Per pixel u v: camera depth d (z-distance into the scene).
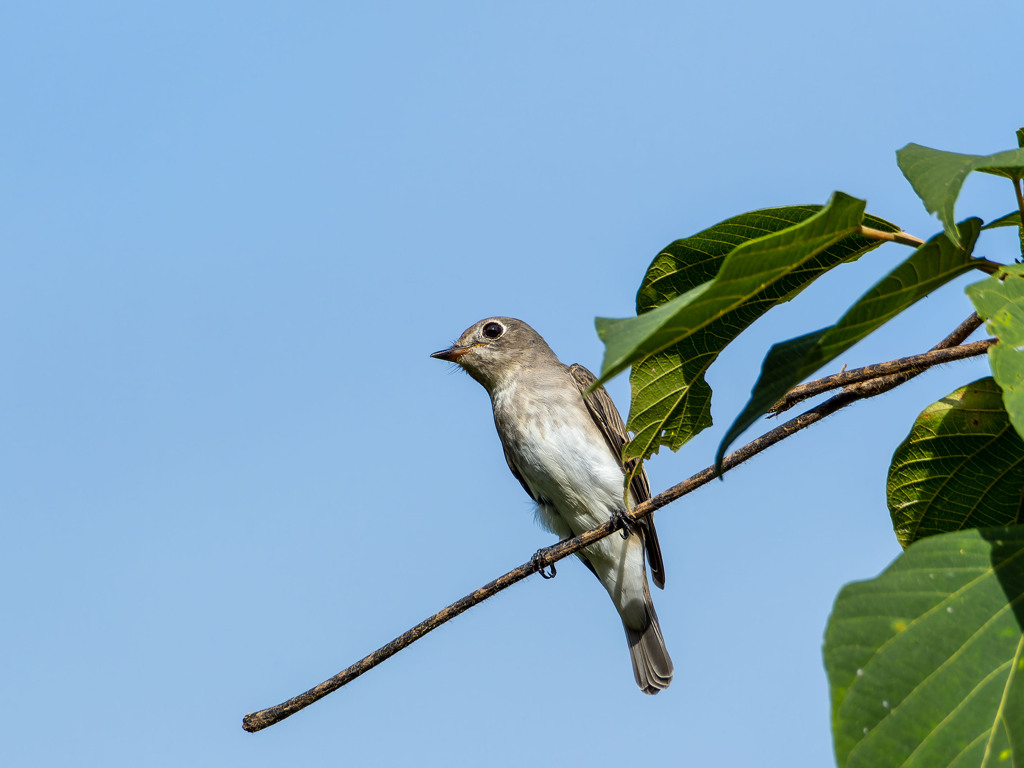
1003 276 4.32
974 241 4.57
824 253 5.73
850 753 3.68
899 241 5.24
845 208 4.33
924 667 3.78
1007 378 3.95
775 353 4.75
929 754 3.64
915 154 4.58
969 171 4.24
